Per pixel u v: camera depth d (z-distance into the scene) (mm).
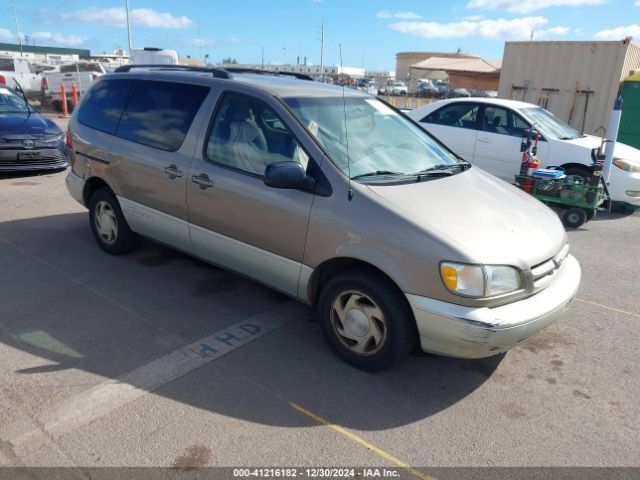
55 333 3707
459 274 2898
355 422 2934
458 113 9062
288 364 3465
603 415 3090
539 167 7992
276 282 3756
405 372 3443
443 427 2932
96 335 3707
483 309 2922
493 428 2939
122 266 4965
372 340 3332
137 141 4582
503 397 3227
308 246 3434
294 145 3584
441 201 3369
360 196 3256
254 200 3666
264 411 2980
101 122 4992
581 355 3752
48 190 7809
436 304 2963
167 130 4359
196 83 4289
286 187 3338
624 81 10680
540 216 3598
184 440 2719
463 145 8891
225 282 4695
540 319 3066
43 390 3051
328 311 3498
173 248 4578
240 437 2764
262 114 3797
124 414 2889
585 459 2727
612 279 5254
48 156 8688
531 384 3377
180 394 3090
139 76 4812
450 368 3516
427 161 4051
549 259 3273
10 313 3969
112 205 4965
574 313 4441
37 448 2609
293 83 4234
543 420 3025
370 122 4121
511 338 2967
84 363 3354
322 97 4027
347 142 3719
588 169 7816
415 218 3094
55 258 5098
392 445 2770
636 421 3045
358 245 3189
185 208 4184
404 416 3006
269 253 3699
